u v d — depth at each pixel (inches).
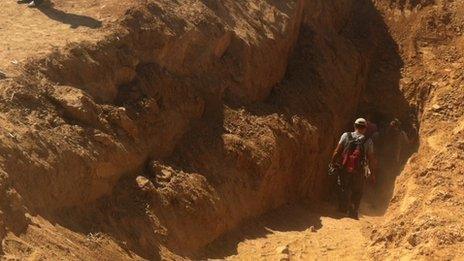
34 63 324.8
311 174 483.5
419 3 668.1
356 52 618.8
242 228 358.9
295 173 460.8
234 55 465.1
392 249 293.9
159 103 381.1
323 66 564.7
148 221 303.0
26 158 261.9
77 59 346.0
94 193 291.6
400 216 313.1
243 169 390.6
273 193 414.9
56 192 269.1
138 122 352.8
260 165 396.2
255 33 494.6
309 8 606.9
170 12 431.8
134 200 309.0
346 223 392.8
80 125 307.9
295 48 574.2
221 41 453.1
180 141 379.6
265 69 490.6
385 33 658.8
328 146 517.7
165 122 370.9
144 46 394.9
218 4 481.1
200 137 390.0
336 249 335.6
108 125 322.3
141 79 378.0
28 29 379.6
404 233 295.3
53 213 262.5
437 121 505.0
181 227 319.0
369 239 327.9
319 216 413.7
